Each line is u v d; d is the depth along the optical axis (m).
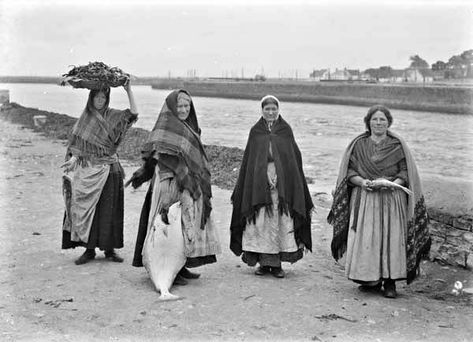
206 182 6.18
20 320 4.99
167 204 5.95
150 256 5.89
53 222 8.91
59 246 7.55
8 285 5.93
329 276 6.68
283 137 6.50
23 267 6.58
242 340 4.64
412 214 5.83
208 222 6.26
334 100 83.69
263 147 6.45
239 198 6.60
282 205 6.38
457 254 7.18
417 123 44.91
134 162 16.45
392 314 5.36
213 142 26.55
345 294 5.94
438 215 7.39
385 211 5.82
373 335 4.83
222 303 5.52
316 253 7.75
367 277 5.82
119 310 5.27
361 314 5.33
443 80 80.19
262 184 6.35
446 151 26.16
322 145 26.00
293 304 5.54
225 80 135.88
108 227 6.73
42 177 13.74
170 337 4.68
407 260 5.89
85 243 6.71
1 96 37.78
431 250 7.48
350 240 5.93
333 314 5.27
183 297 5.64
